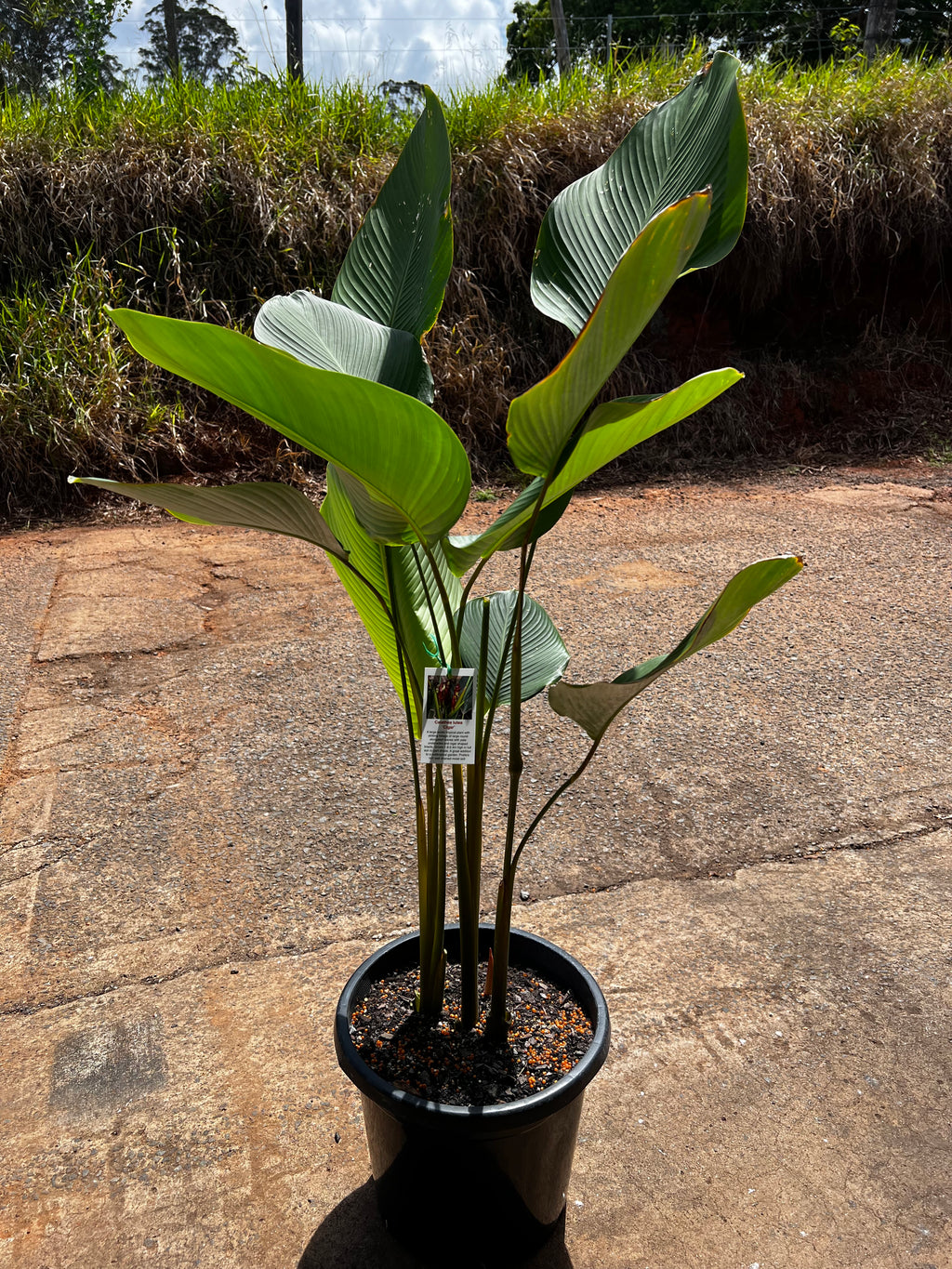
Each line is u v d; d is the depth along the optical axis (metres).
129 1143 1.66
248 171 5.92
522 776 2.81
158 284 5.86
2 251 5.73
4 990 1.99
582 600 4.11
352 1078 1.31
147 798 2.68
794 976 2.04
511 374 6.17
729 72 1.34
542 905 2.26
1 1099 1.74
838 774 2.80
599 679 3.39
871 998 1.98
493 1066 1.36
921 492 5.55
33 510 5.20
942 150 6.79
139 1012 1.93
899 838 2.51
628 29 18.16
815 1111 1.72
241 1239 1.50
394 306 1.54
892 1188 1.58
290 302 1.36
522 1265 1.45
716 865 2.40
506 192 6.19
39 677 3.38
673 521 5.15
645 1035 1.88
